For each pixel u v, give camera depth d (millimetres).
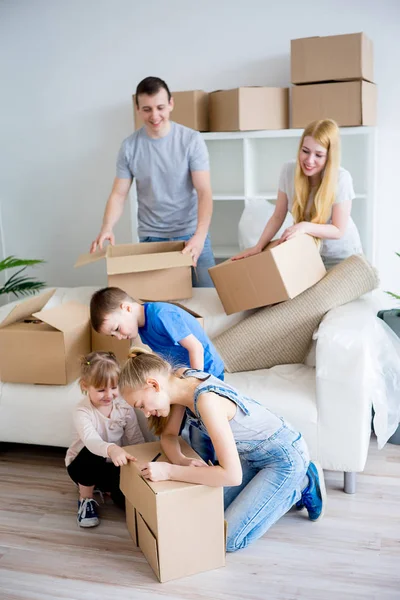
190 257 3076
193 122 3965
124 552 2352
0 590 2154
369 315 2857
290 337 2955
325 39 3689
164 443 2316
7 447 3191
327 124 2943
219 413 2135
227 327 3139
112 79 4500
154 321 2426
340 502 2627
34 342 2838
